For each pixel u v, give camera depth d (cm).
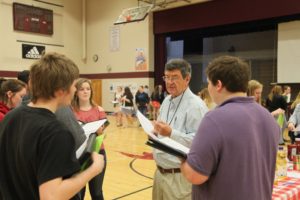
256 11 1000
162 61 1274
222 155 116
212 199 120
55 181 98
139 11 1173
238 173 116
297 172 228
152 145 132
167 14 1220
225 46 1129
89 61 1498
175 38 1259
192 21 1150
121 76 1379
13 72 1255
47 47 1363
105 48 1433
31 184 104
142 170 496
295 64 952
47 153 99
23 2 1277
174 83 196
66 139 103
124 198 370
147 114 1133
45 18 1348
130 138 794
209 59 1171
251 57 1068
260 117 126
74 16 1466
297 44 944
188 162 118
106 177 457
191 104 190
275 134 130
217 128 116
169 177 194
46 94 110
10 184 111
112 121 1155
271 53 1020
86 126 158
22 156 103
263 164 125
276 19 978
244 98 126
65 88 112
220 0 1075
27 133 103
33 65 112
